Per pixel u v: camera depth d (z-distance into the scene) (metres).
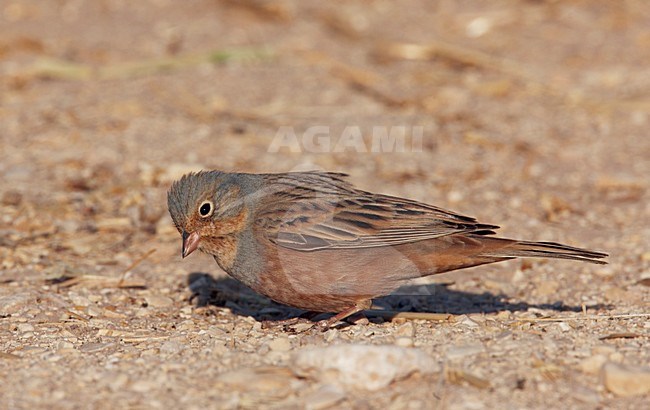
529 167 15.66
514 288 11.02
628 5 24.58
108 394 7.58
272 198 9.30
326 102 18.61
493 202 14.09
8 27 22.73
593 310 9.99
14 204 13.48
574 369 7.92
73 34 22.42
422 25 23.48
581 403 7.38
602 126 17.73
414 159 15.94
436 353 8.27
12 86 19.08
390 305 10.47
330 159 15.73
